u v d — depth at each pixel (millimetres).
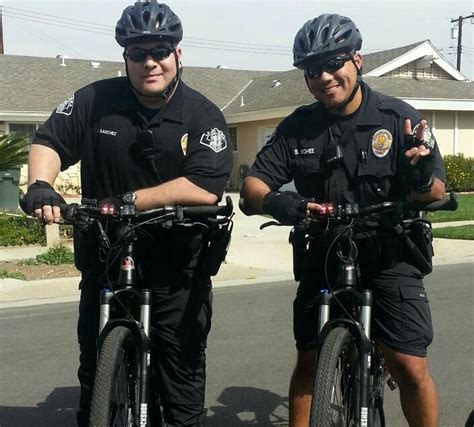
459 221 15000
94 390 2539
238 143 26656
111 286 2861
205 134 3117
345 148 3086
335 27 2980
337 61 2969
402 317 3062
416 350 3074
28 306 7980
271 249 11539
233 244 11797
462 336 6305
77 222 2754
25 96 24234
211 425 4273
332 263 3111
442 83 25203
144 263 3088
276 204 2914
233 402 4680
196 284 3176
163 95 3051
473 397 4734
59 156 3176
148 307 2893
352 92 3043
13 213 14516
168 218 2824
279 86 26266
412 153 2748
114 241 2994
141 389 2791
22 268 9797
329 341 2705
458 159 23141
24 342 6352
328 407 2537
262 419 4379
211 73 30109
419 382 3111
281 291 8562
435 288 8609
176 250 3088
